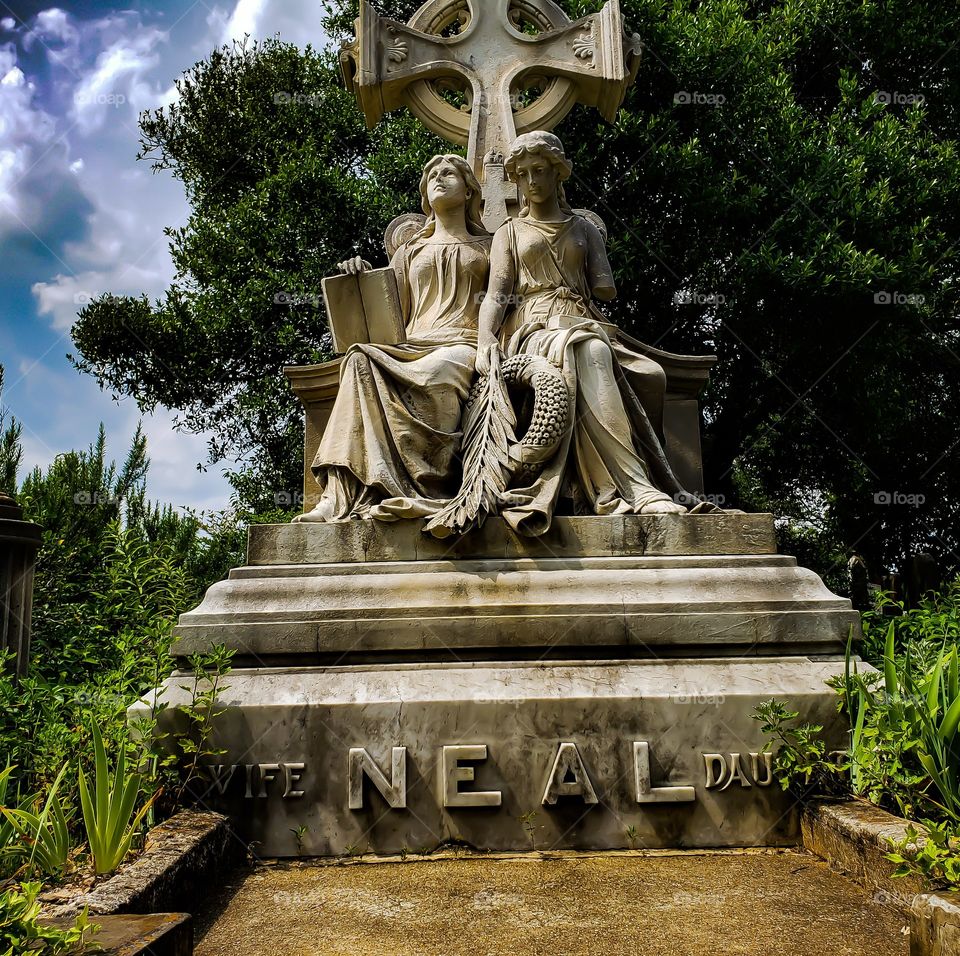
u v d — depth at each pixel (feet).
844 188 31.45
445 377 14.39
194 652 11.94
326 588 12.38
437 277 16.51
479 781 11.00
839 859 9.95
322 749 11.07
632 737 11.16
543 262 15.99
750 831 11.00
